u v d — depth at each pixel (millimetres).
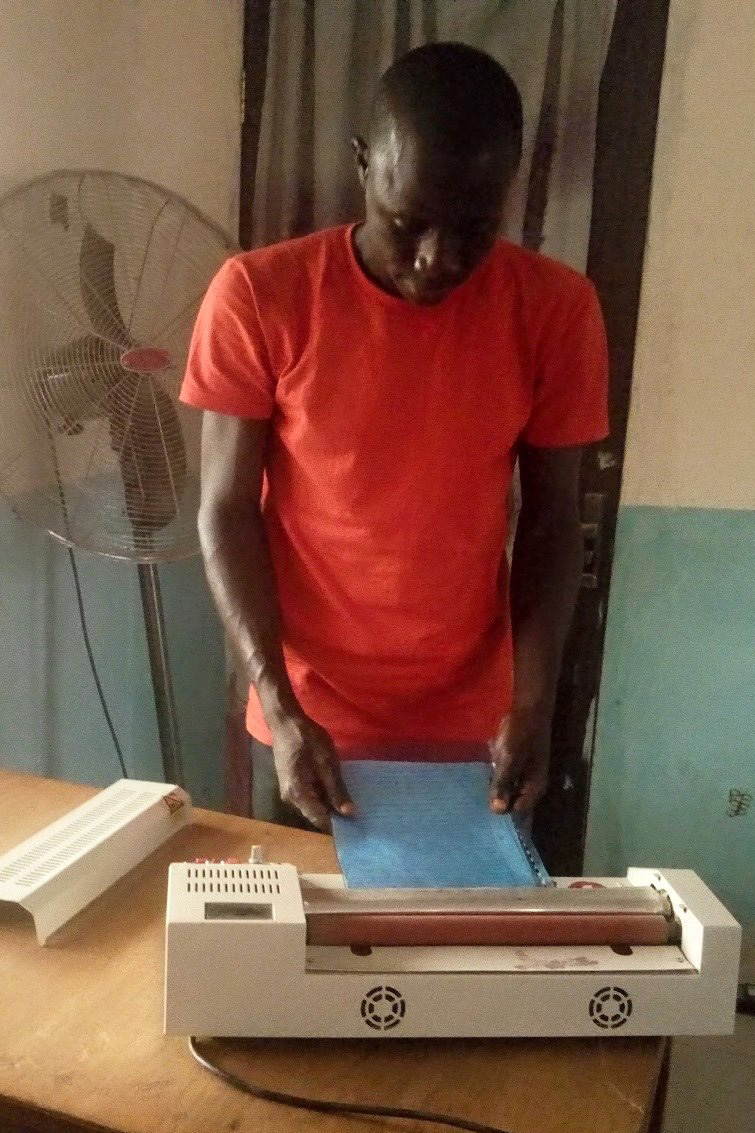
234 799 2332
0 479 1634
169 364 1607
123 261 1590
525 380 1198
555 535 1283
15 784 1295
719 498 1883
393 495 1186
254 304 1150
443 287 1032
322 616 1260
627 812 2023
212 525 1227
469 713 1307
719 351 1836
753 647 1907
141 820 1133
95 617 1991
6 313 1585
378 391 1153
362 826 972
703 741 1960
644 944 870
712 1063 1823
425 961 830
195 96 2020
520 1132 752
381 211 1010
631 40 1771
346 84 1949
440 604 1239
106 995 889
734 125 1754
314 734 1066
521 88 1833
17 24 1637
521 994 824
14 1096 766
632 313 1861
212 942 793
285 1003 809
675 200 1807
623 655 1971
